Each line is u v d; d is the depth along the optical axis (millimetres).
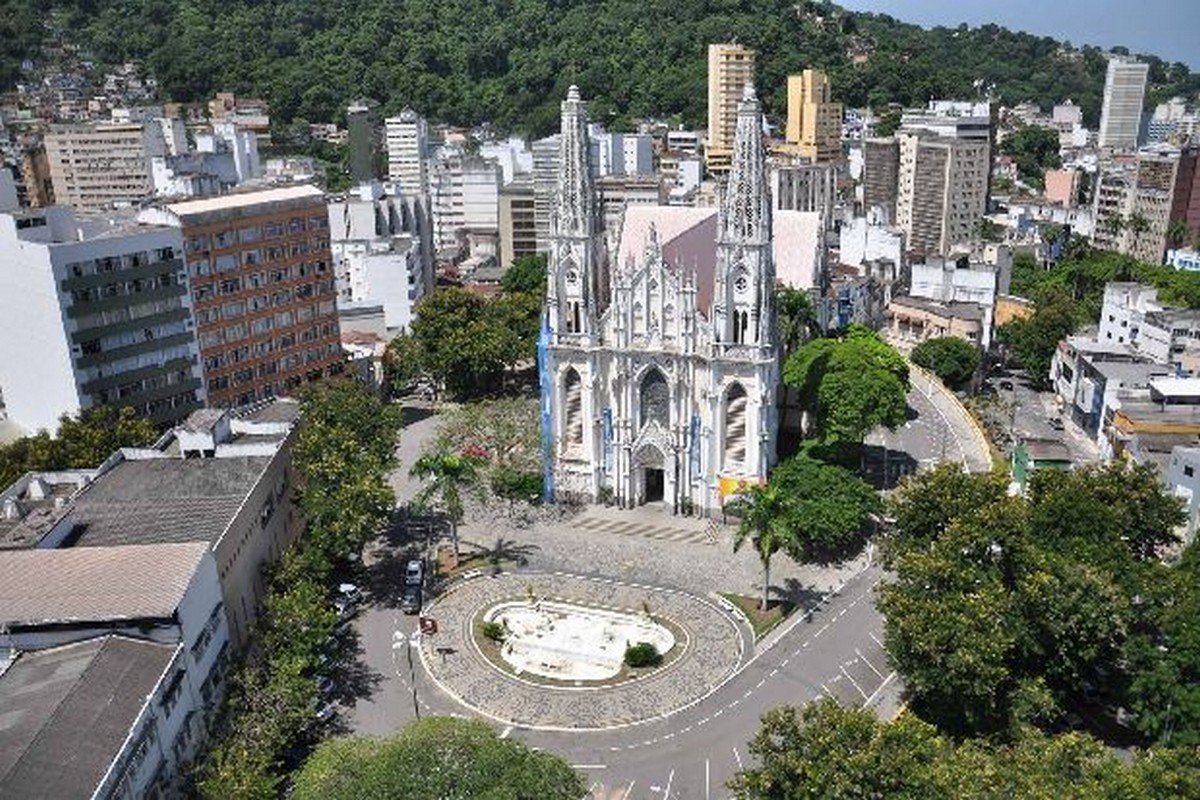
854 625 105438
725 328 121375
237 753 74312
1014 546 91438
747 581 114938
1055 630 83250
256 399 157500
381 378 184625
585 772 84438
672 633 105250
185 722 78875
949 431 161375
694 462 129000
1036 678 85062
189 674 80438
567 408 133125
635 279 124875
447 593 113688
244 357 154500
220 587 89438
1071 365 174750
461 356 173375
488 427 159875
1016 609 85188
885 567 102188
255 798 70812
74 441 115688
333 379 151375
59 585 80312
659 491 136500
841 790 62906
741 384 123750
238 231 149625
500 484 138000
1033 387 199750
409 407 180000
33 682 72812
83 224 146375
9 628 76250
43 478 105625
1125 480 104812
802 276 163125
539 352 131125
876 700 92875
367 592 113625
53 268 126562
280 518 112250
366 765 65188
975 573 88188
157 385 141625
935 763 65062
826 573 116188
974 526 92375
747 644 102812
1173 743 80750
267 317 156625
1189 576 90375
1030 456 147000
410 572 113875
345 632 105812
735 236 118062
